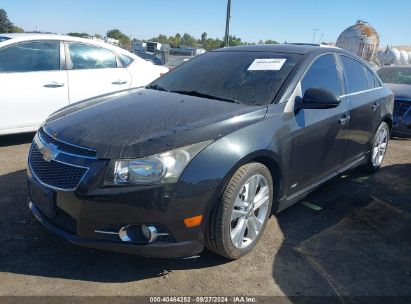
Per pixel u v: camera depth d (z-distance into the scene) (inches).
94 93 235.8
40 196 110.1
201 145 104.5
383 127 204.8
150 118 114.4
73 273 110.0
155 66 275.9
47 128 119.9
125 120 113.9
